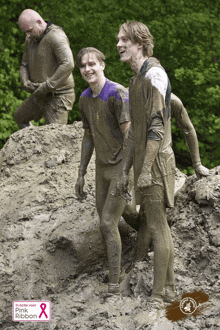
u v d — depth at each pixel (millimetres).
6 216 7648
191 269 6531
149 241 6922
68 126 9469
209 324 5762
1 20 15117
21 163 8945
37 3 15781
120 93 6559
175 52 15375
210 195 6730
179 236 6832
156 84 5781
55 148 9070
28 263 6934
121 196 6426
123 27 6039
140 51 6031
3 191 8258
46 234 7215
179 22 15266
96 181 6922
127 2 15797
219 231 6570
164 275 6082
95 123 6730
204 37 15375
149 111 5844
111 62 15117
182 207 7148
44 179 8148
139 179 5762
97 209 6961
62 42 10039
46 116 10438
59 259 7102
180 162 15539
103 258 7219
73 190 7883
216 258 6379
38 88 10031
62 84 10258
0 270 6832
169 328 5762
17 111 10648
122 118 6527
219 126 14305
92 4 15797
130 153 6211
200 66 14977
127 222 7039
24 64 10508
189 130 6914
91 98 6734
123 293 6598
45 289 6855
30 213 7523
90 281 6965
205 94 14758
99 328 5926
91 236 7152
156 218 6062
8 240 7234
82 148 7168
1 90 14492
